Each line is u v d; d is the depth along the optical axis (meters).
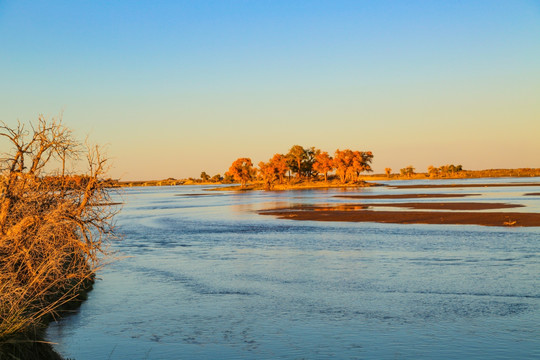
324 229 43.34
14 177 12.98
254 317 17.42
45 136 13.25
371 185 174.00
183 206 87.31
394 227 42.94
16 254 13.00
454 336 15.01
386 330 15.70
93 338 15.29
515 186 131.38
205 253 31.78
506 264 25.33
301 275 24.22
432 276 23.09
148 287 22.28
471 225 42.34
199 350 14.23
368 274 23.95
